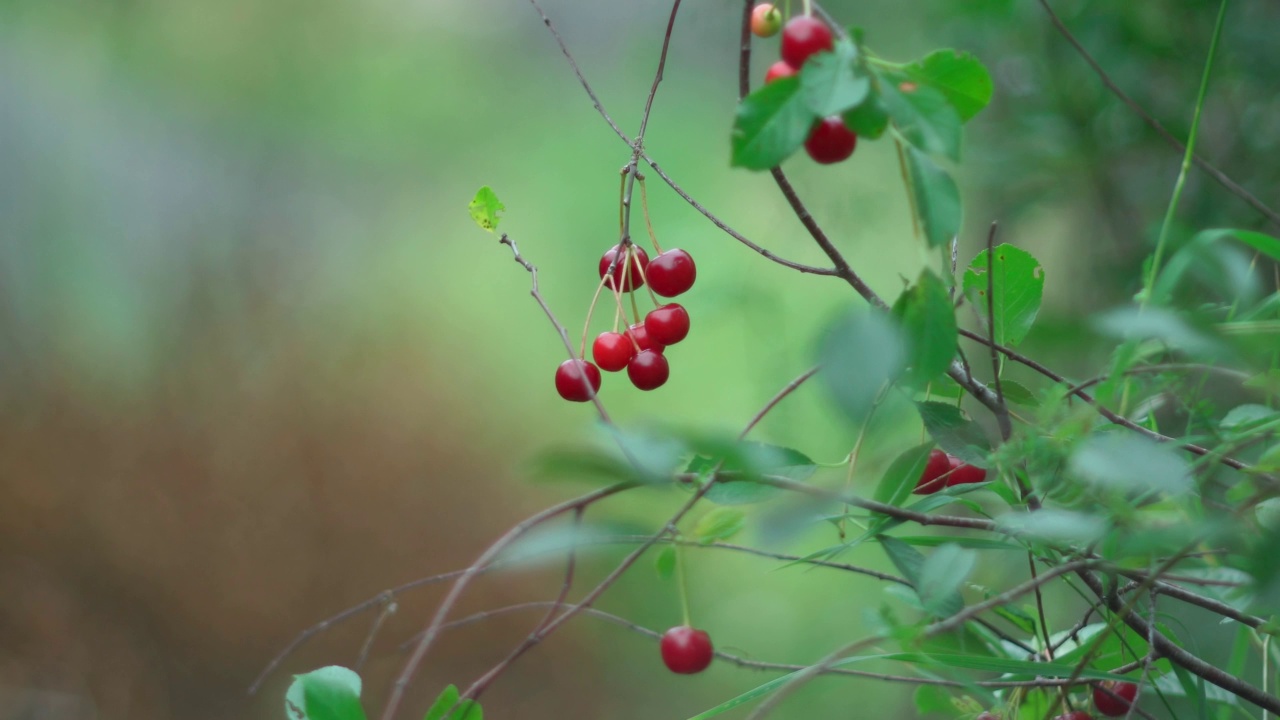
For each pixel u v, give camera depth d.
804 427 1.57
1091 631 1.14
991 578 1.25
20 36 3.99
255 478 2.72
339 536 2.73
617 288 1.09
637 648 2.66
